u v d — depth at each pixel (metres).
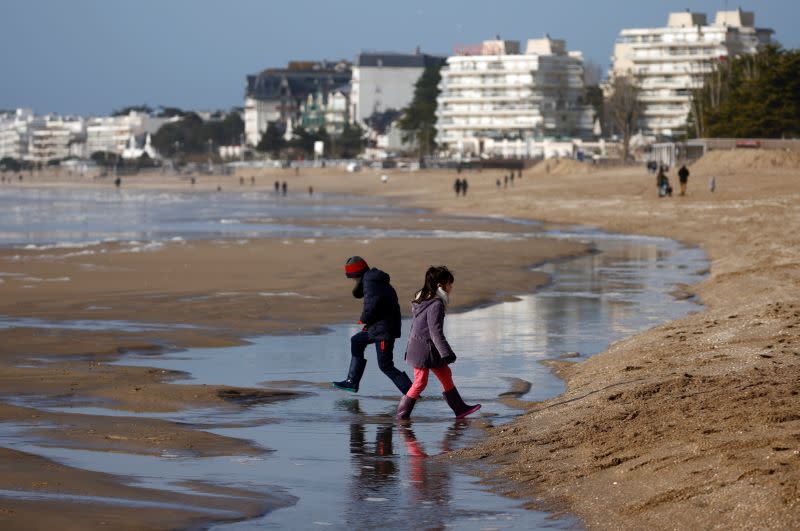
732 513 15.33
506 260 73.38
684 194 147.25
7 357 32.91
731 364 27.55
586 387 27.59
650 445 19.81
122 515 16.12
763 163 194.62
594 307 48.19
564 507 17.34
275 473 19.91
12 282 56.84
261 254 76.19
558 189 195.75
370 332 27.23
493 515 17.02
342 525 16.44
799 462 16.78
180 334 38.81
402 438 23.44
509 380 30.53
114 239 99.06
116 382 29.02
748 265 61.56
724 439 19.06
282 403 27.28
